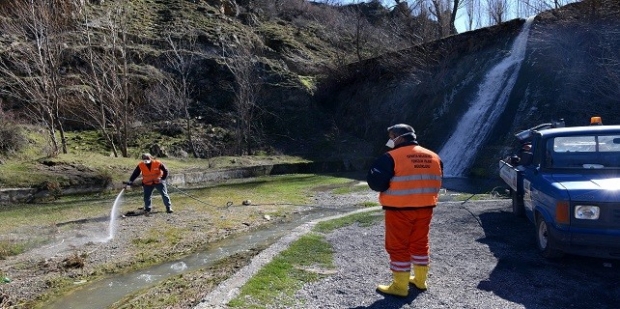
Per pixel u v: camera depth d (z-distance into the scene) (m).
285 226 10.38
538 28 23.58
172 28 31.88
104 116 22.11
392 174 4.67
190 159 23.58
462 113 23.47
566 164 6.33
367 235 8.05
